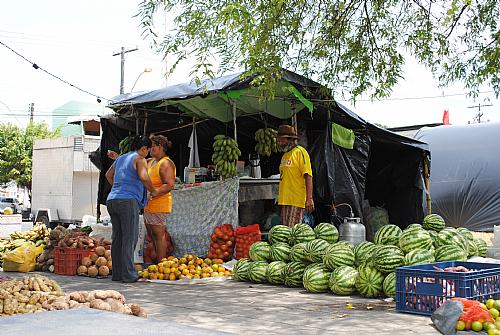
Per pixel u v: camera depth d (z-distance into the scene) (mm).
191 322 4691
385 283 5809
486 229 15852
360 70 9414
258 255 7316
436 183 16844
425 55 9523
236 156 9328
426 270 5129
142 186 7453
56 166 19062
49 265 8477
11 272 8430
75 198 18312
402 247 6148
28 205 37969
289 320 4758
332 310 5227
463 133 17391
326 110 9375
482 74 9695
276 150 10477
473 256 6934
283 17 7988
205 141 11805
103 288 6719
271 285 6973
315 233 7336
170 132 11570
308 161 8148
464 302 4379
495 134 16781
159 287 6820
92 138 18766
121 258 7293
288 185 8219
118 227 7383
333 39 9125
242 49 7555
